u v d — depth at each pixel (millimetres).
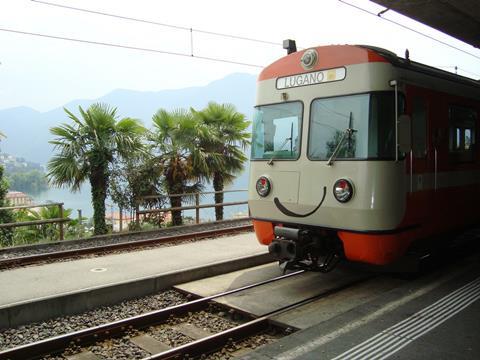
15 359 4605
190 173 12852
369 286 6801
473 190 8133
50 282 6758
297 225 6543
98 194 11625
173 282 7137
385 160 5742
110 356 4812
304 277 7426
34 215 12133
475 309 5297
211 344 4895
